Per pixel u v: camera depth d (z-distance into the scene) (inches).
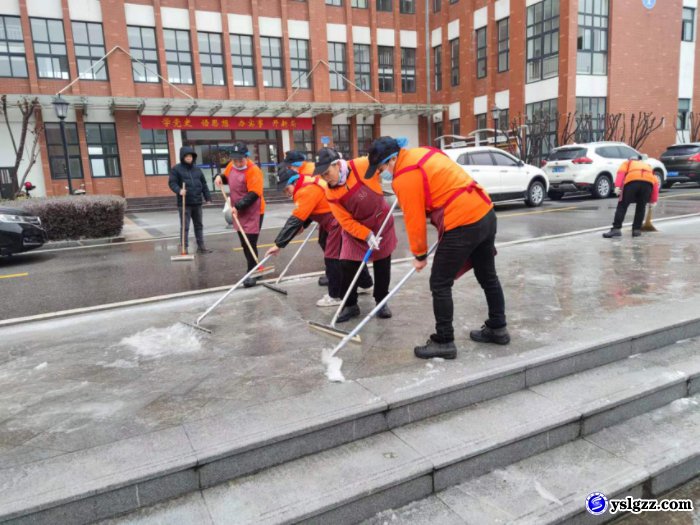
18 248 327.9
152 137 813.2
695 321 151.2
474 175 486.0
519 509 91.4
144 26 788.0
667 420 118.2
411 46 1002.1
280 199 813.9
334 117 945.5
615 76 775.1
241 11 847.1
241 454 92.7
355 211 154.0
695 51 851.4
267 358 136.5
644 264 228.5
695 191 615.2
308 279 239.5
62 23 739.4
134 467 87.4
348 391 112.0
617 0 761.0
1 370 137.5
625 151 597.6
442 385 112.3
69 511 81.4
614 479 98.3
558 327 147.2
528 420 108.6
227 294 173.0
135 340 158.6
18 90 722.2
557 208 502.3
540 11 786.2
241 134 879.7
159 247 379.6
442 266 126.6
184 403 111.6
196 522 82.4
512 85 845.2
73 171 766.5
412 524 88.6
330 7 919.7
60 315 192.4
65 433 100.7
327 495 87.6
